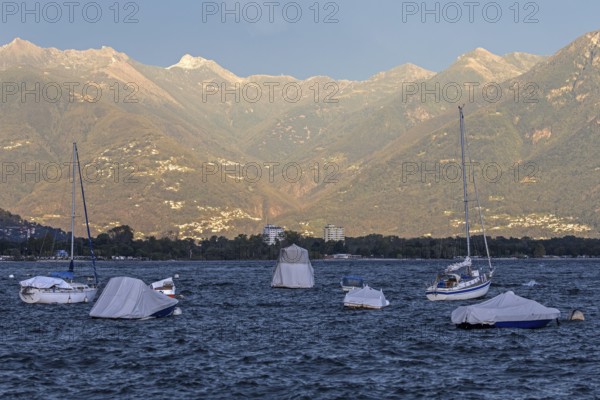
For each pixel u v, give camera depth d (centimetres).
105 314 13362
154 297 13600
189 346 10662
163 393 8000
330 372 8988
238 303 17650
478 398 7794
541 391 8044
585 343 10725
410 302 17450
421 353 10112
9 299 18512
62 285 16688
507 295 12250
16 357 9806
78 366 9300
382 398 7831
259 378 8656
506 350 10219
